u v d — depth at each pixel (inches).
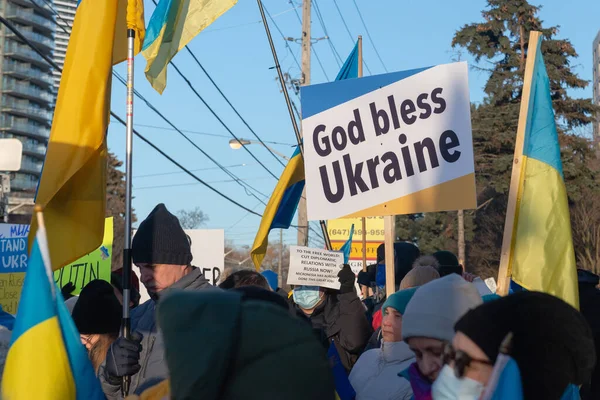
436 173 192.7
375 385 143.4
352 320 194.9
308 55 738.2
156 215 152.4
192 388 58.2
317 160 206.1
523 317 67.4
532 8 1451.8
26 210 1411.2
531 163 182.4
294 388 58.6
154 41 205.9
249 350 59.6
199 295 63.3
